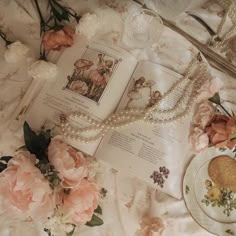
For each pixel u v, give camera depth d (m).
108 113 0.75
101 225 0.75
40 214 0.64
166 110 0.77
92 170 0.73
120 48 0.77
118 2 0.79
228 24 0.80
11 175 0.63
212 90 0.78
